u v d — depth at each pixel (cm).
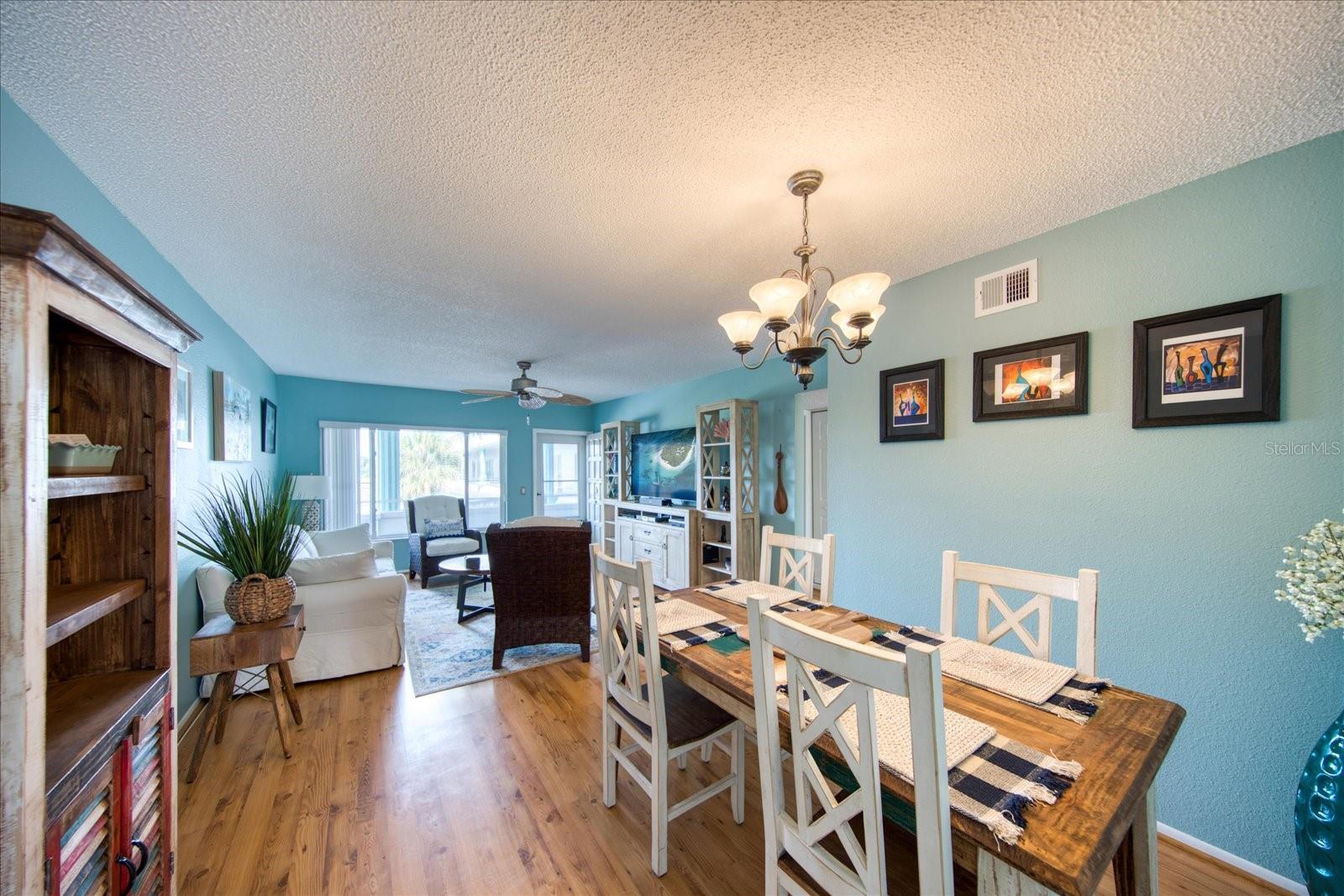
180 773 200
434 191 164
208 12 96
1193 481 161
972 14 99
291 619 222
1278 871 146
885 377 250
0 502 75
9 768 74
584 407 743
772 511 440
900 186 163
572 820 175
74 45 103
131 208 173
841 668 82
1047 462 195
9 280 75
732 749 180
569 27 101
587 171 154
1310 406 141
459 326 324
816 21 100
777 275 238
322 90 118
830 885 92
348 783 193
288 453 515
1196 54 109
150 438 124
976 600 215
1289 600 125
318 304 277
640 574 146
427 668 305
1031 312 199
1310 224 141
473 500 655
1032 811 78
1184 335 161
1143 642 171
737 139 138
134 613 122
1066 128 135
